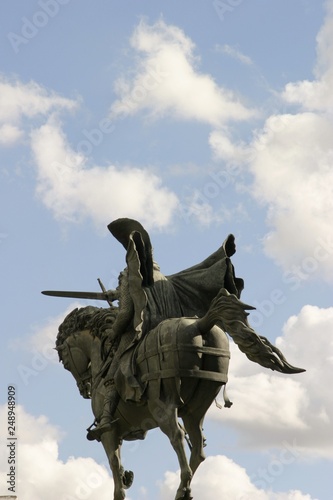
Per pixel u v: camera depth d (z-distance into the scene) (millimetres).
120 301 21750
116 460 21953
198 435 21078
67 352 23641
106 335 22781
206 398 20938
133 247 21406
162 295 21844
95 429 21953
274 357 20328
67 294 24047
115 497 21891
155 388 20734
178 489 20094
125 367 21188
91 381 22969
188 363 20578
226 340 21141
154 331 21062
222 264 21625
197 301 21938
